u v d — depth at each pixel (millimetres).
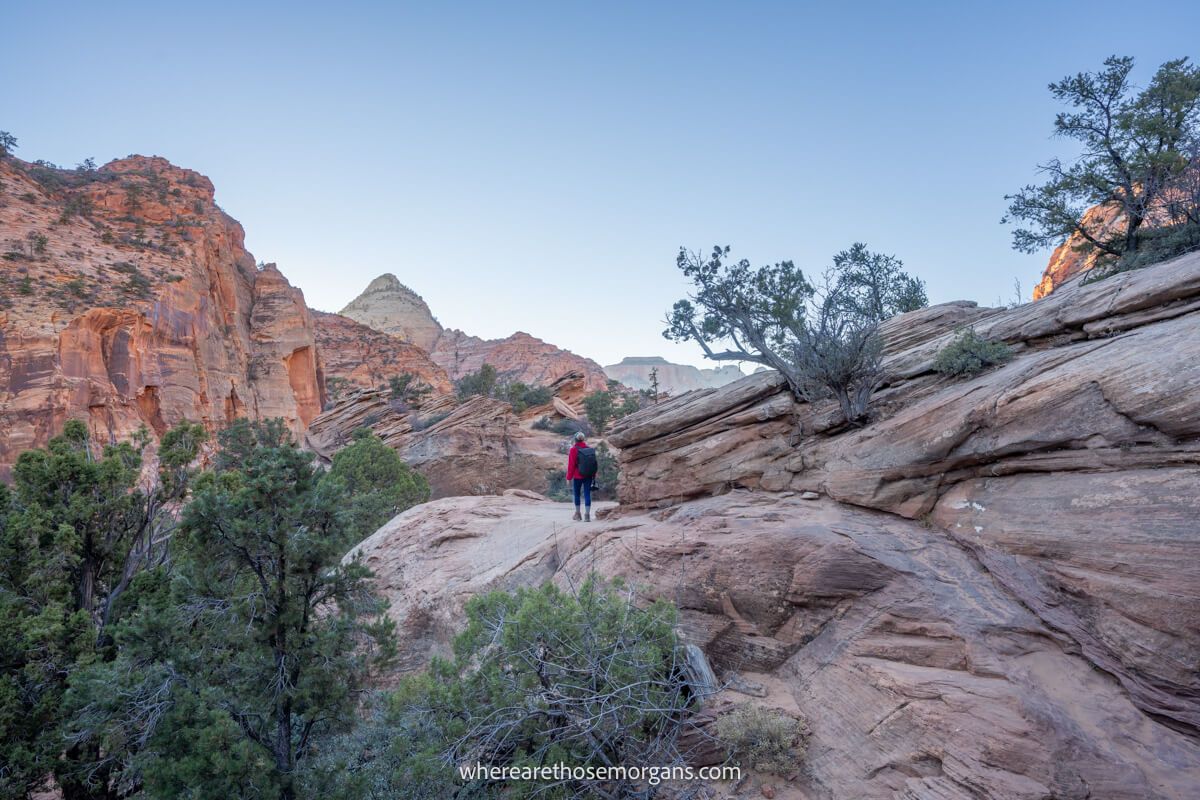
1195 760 5117
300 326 109750
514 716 6562
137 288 73312
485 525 15148
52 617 10758
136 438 15109
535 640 6961
